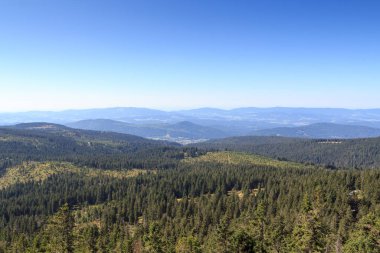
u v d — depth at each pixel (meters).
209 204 169.62
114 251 117.81
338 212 123.62
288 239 90.12
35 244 108.50
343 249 84.25
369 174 162.88
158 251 92.69
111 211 185.88
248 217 125.56
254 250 69.88
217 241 72.38
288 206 144.12
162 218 163.88
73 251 98.94
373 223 83.19
